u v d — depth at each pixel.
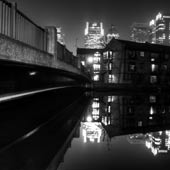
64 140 7.47
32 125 8.94
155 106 21.05
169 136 9.94
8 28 7.55
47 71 12.12
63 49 16.25
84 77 30.06
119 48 53.50
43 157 5.62
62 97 18.39
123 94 36.47
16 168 4.87
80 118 13.08
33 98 11.62
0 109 8.77
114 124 12.48
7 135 7.17
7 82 8.20
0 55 6.72
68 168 5.63
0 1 7.02
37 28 10.69
